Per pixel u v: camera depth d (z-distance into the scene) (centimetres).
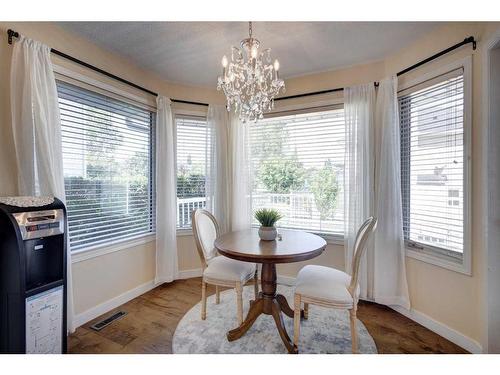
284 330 182
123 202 262
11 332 140
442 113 206
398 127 233
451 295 193
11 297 140
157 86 296
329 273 194
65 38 204
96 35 213
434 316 205
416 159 229
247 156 317
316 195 293
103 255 236
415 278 223
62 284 160
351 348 179
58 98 201
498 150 167
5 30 171
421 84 220
